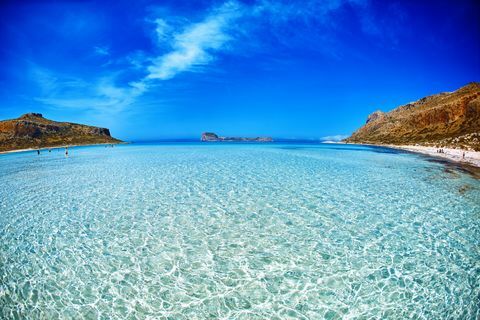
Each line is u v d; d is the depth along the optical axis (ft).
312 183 67.26
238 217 42.52
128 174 85.20
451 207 47.16
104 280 26.18
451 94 337.31
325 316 21.22
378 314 21.36
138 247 32.86
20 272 27.58
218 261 29.50
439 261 28.99
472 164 109.40
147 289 24.81
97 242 34.27
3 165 123.03
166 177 77.82
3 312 21.98
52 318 21.31
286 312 21.74
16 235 36.58
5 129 335.67
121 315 21.59
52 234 36.83
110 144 396.57
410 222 40.06
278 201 50.98
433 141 225.76
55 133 379.55
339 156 149.69
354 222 40.14
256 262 29.25
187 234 36.45
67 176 83.82
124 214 44.65
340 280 25.85
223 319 21.06
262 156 150.30
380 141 326.03
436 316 21.11
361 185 65.00
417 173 84.02
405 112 401.49
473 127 210.59
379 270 27.40
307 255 30.55
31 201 53.52
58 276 26.86
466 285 24.82
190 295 23.97
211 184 66.64
